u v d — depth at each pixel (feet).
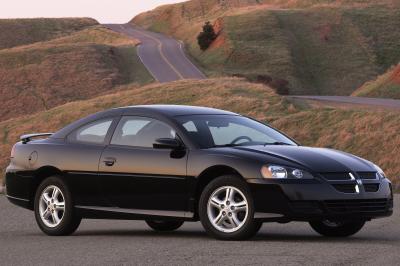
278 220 34.81
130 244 35.50
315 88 524.11
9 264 30.37
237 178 35.47
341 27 598.34
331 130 121.29
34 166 42.52
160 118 39.29
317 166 35.40
